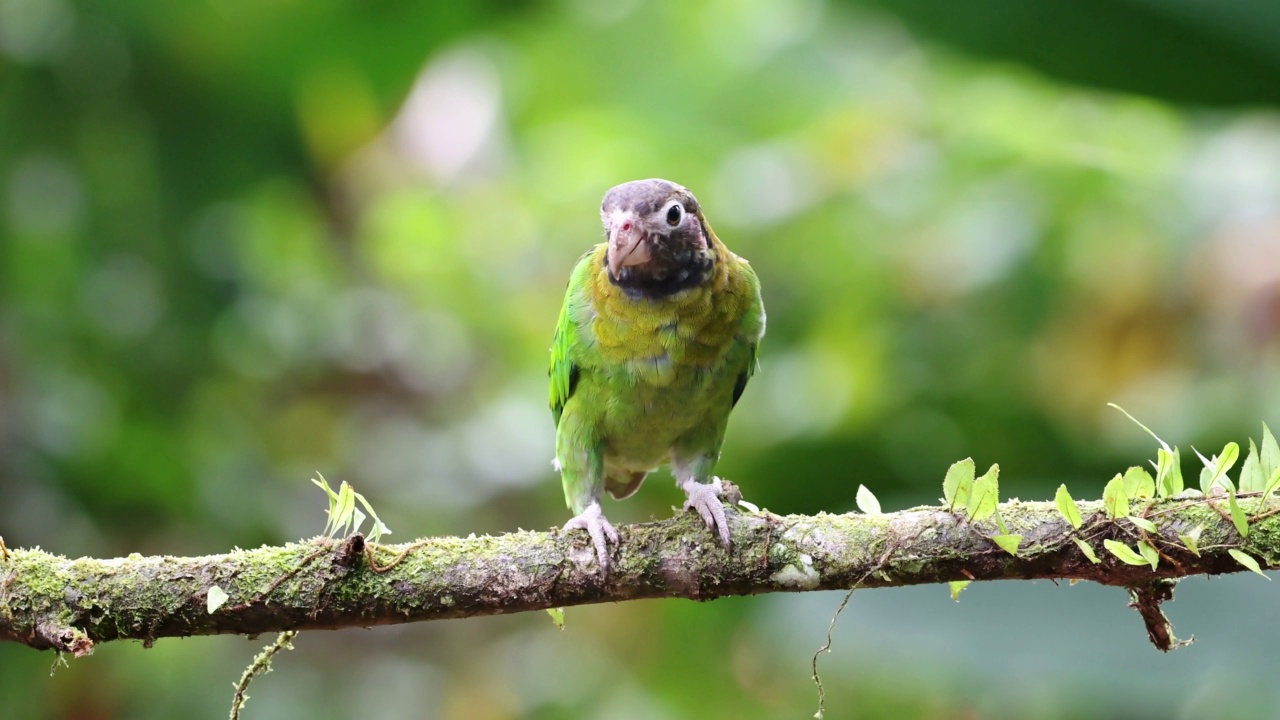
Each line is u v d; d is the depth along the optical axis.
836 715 13.80
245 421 15.68
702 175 15.88
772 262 15.14
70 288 14.27
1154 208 13.41
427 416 17.33
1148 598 6.43
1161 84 8.67
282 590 6.48
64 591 6.41
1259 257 12.78
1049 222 13.74
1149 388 13.02
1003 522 6.30
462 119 17.55
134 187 14.73
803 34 16.64
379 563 6.58
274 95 15.31
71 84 14.20
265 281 16.20
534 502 16.64
